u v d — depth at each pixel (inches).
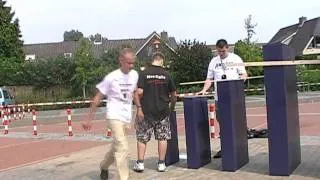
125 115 304.7
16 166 440.8
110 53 1972.2
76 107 1690.5
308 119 768.3
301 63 314.5
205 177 330.3
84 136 667.4
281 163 320.8
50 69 1892.2
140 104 349.4
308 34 2758.4
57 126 922.1
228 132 341.1
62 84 1904.5
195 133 357.4
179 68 1845.5
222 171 344.8
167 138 356.2
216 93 355.6
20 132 804.0
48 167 414.0
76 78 1865.2
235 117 344.5
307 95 1549.0
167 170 360.2
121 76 302.2
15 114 1327.5
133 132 652.1
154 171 359.3
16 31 2345.0
